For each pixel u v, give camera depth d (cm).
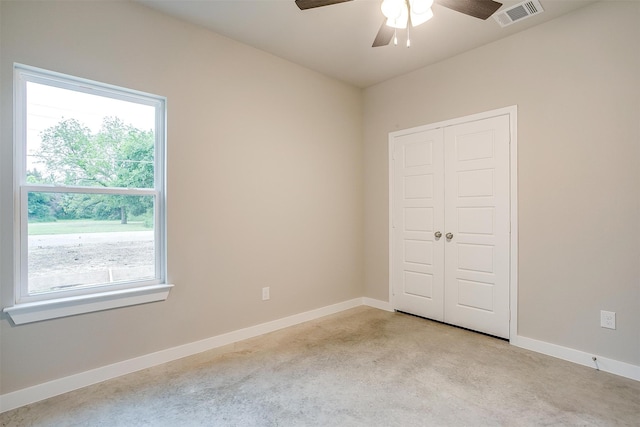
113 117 240
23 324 199
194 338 271
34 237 208
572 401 201
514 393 210
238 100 298
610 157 239
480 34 287
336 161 387
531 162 278
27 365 200
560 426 177
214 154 283
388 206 392
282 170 333
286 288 338
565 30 259
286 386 219
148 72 246
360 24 271
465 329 324
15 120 200
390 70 362
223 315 290
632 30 230
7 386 194
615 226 238
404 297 379
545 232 271
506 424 179
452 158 331
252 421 183
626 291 233
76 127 224
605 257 242
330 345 287
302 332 320
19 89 203
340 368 244
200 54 274
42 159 212
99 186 234
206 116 278
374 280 409
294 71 343
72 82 220
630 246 232
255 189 311
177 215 262
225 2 240
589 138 248
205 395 209
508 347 282
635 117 229
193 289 271
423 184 357
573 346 256
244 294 304
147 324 247
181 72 263
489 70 303
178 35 262
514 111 287
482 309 311
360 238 416
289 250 340
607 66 240
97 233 234
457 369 242
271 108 323
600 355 244
